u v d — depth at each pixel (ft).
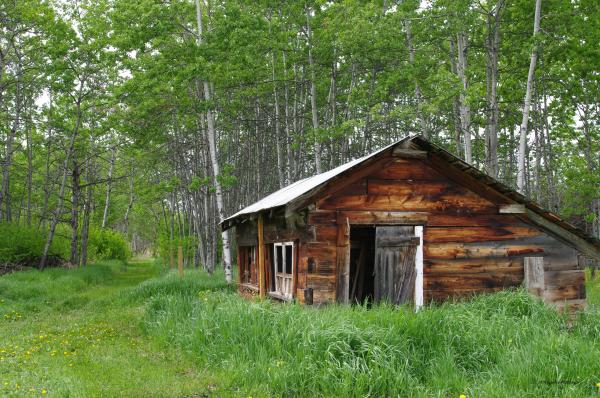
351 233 48.44
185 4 77.20
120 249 155.12
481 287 39.81
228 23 75.56
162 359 30.09
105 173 174.40
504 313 32.68
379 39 78.48
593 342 29.27
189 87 89.97
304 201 36.86
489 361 26.37
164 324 36.78
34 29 91.09
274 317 29.48
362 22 77.05
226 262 73.36
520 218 40.83
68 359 30.09
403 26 84.28
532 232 40.98
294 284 38.34
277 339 27.04
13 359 29.68
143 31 74.33
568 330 33.19
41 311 53.42
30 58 97.66
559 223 40.42
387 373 23.62
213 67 75.31
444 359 25.54
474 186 39.99
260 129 114.83
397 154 38.60
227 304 33.78
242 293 56.29
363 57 87.35
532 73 61.67
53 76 88.99
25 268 87.20
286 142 103.19
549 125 96.73
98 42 89.40
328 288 36.78
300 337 27.02
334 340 25.44
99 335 37.81
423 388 23.49
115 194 172.24
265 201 51.75
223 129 105.09
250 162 116.37
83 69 91.91
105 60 89.66
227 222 57.06
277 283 44.75
